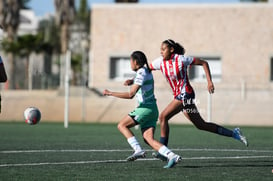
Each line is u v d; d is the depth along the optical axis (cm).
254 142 3997
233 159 2766
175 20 9375
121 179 2067
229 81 8825
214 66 9288
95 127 5794
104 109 7581
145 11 9500
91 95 8575
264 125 6931
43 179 2062
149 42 9488
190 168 2388
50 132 4950
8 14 11325
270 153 3105
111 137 4356
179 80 2459
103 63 9594
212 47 9256
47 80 10444
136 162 2608
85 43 14162
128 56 9544
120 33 9569
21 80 11150
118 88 8550
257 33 9131
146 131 2414
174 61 2436
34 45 12062
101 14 9625
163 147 2369
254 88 8306
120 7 9562
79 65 13275
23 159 2723
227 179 2072
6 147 3403
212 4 9244
